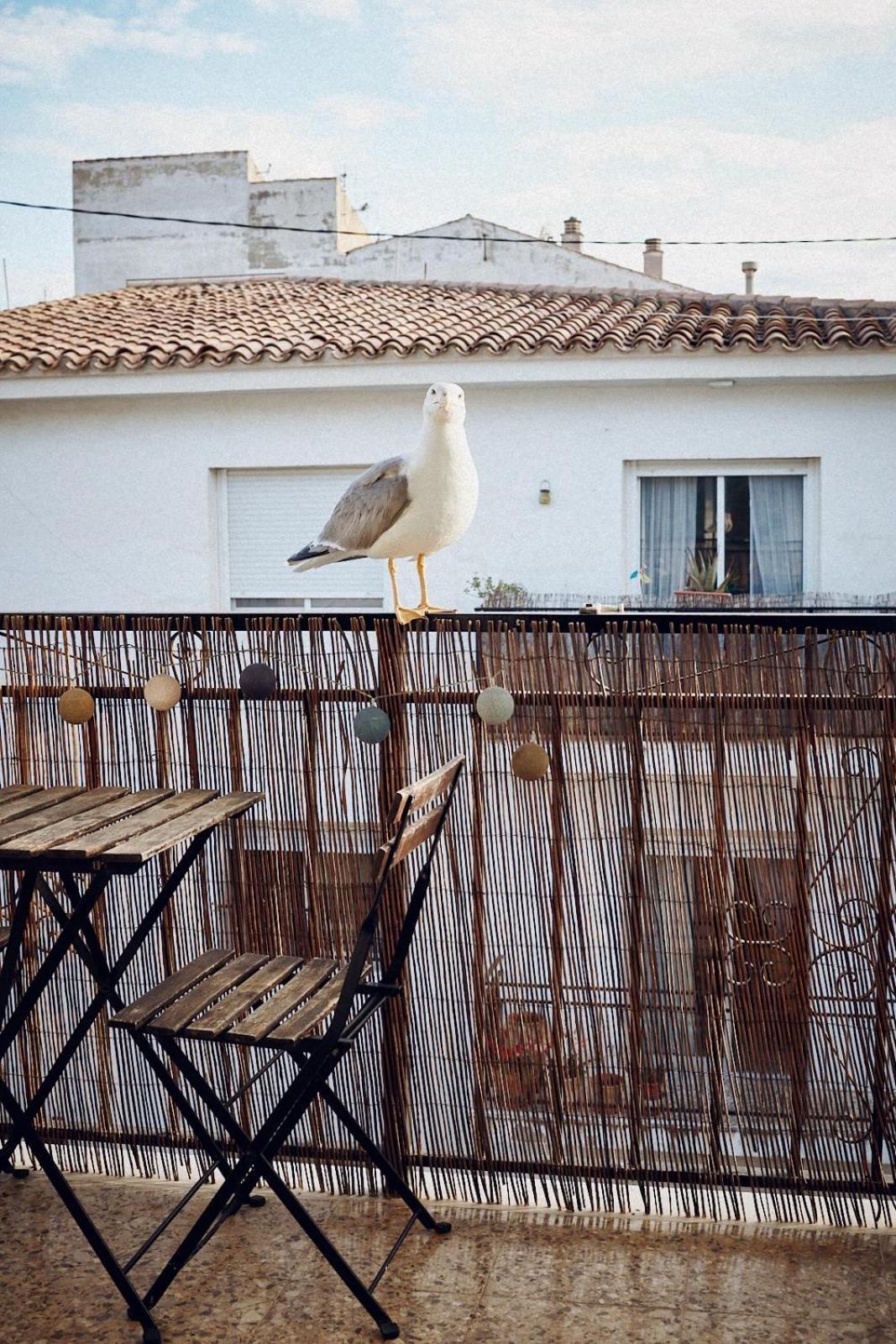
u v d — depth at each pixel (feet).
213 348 34.30
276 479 36.04
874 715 11.24
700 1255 11.61
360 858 12.36
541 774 11.45
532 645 11.73
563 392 34.27
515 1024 12.27
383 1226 12.28
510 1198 12.60
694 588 34.65
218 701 12.44
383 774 12.07
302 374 34.04
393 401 34.68
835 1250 11.64
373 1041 12.57
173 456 35.96
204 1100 10.75
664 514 34.88
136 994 13.07
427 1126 12.64
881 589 33.63
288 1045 10.14
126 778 12.73
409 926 11.44
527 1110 12.38
